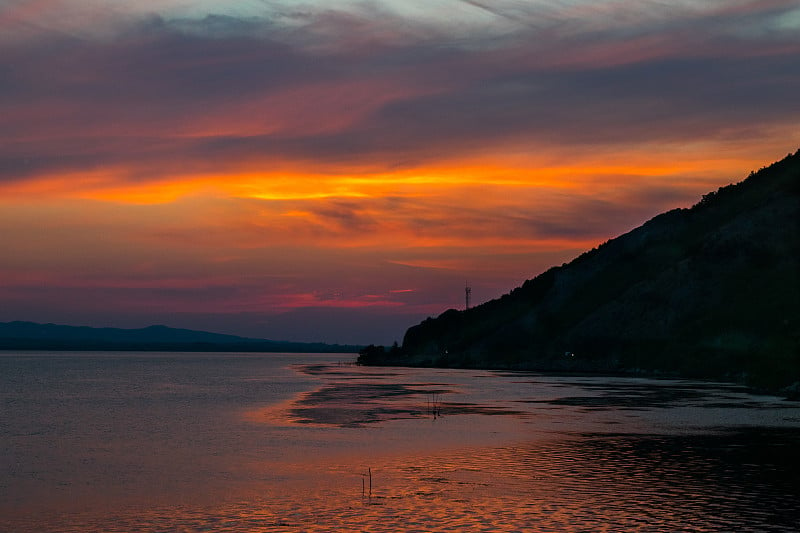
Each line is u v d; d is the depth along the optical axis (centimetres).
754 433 4169
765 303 12644
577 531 2178
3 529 2248
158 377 12006
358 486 2775
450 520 2300
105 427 4569
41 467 3186
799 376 7862
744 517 2325
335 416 5159
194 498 2603
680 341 13175
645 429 4341
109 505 2514
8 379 11244
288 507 2470
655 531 2177
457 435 4103
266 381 10550
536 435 4100
